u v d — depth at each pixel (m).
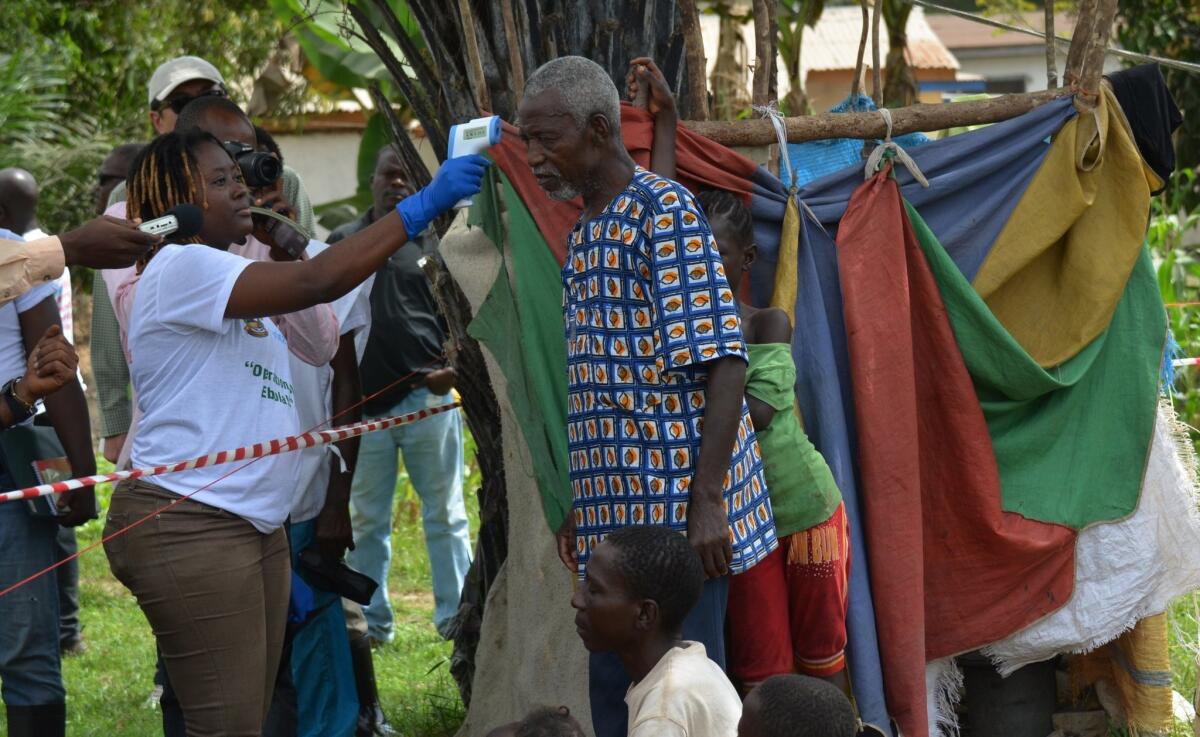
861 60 4.68
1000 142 4.30
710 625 3.45
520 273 3.96
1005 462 4.29
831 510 3.77
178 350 3.55
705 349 3.22
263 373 3.67
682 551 3.13
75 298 14.52
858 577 4.00
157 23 15.66
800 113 8.82
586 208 3.45
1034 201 4.28
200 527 3.54
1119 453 4.25
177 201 3.62
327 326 4.29
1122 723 4.50
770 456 3.74
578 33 4.29
